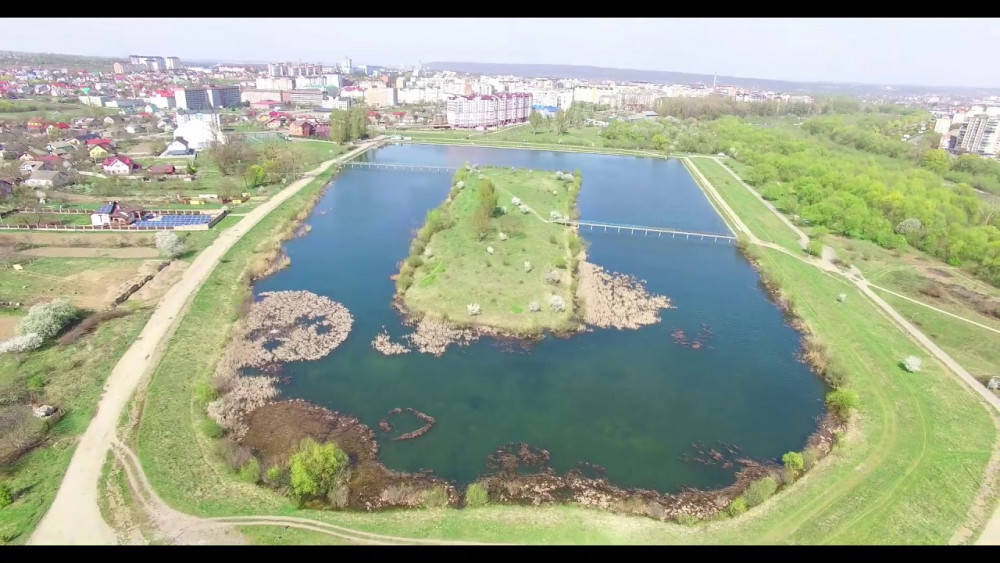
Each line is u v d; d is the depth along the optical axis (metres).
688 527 56.22
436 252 126.25
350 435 68.94
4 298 95.81
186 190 175.38
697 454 68.06
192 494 56.84
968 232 133.25
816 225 156.38
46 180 169.88
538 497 60.38
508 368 85.19
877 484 61.56
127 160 195.50
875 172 192.38
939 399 77.00
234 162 195.50
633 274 124.44
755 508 58.59
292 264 123.38
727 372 86.50
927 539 54.16
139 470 59.22
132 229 134.38
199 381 76.56
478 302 102.62
